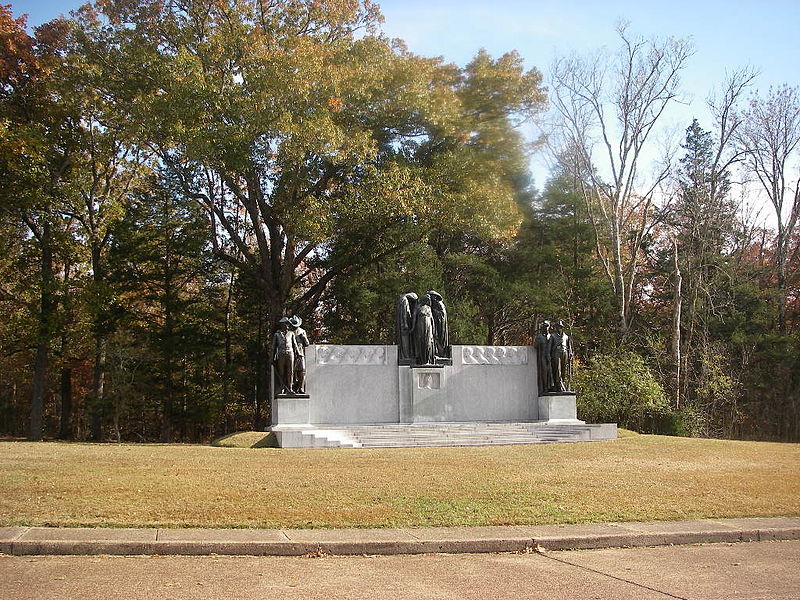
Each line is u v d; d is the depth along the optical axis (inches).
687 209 1994.3
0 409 2336.4
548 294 2046.0
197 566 386.6
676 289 1737.2
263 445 1037.8
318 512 505.7
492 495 584.4
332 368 1202.0
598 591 353.1
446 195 1594.5
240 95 1446.9
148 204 1808.6
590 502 568.1
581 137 1876.2
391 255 1844.2
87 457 780.0
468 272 2043.6
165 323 1941.4
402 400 1216.8
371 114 1638.8
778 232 2113.7
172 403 1953.7
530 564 407.5
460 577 376.2
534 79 1827.0
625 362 1627.7
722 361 1893.5
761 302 2084.2
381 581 365.4
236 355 2081.7
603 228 2140.7
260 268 1798.7
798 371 1973.4
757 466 807.7
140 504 512.7
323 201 1615.4
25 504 499.8
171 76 1439.5
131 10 1552.7
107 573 367.6
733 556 436.5
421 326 1234.6
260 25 1573.6
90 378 2222.0
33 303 1641.2
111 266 1792.6
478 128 1827.0
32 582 347.9
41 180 1535.4
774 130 2055.9
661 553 442.3
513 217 1738.4
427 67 1738.4
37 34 1648.6
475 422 1227.9
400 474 684.7
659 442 1090.7
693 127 2299.5
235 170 1533.0
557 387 1266.0
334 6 1610.5
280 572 378.6
